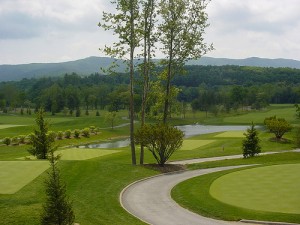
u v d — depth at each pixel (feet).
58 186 56.90
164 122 146.61
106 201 86.94
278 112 547.49
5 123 414.00
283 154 163.22
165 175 122.21
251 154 161.79
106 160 162.50
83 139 308.40
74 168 115.85
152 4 131.34
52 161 59.41
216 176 108.88
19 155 196.54
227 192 88.89
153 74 141.38
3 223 65.21
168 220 73.67
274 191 86.58
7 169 108.47
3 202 76.33
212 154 174.50
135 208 82.84
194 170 132.57
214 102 606.14
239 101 597.93
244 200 81.10
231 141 223.92
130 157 171.53
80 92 629.10
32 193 85.10
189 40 140.05
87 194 92.22
